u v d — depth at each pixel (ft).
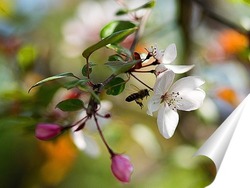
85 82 0.87
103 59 1.68
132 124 1.75
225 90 1.71
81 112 1.28
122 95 1.73
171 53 0.95
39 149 2.06
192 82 0.96
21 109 1.44
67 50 1.90
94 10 1.84
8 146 2.12
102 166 2.11
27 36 2.12
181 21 1.59
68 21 2.06
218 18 1.48
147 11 1.18
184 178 1.85
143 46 1.51
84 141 1.29
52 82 1.47
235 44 1.69
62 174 2.09
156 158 1.83
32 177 2.12
